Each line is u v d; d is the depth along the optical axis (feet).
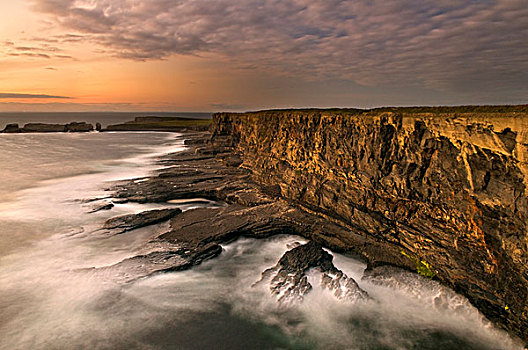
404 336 47.39
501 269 46.11
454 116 53.62
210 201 107.86
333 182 82.79
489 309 48.34
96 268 60.75
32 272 59.88
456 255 53.88
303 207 89.61
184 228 77.00
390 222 67.36
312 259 63.10
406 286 57.21
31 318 47.88
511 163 44.52
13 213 91.66
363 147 75.10
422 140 60.75
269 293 55.93
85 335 45.27
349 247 69.36
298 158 104.27
